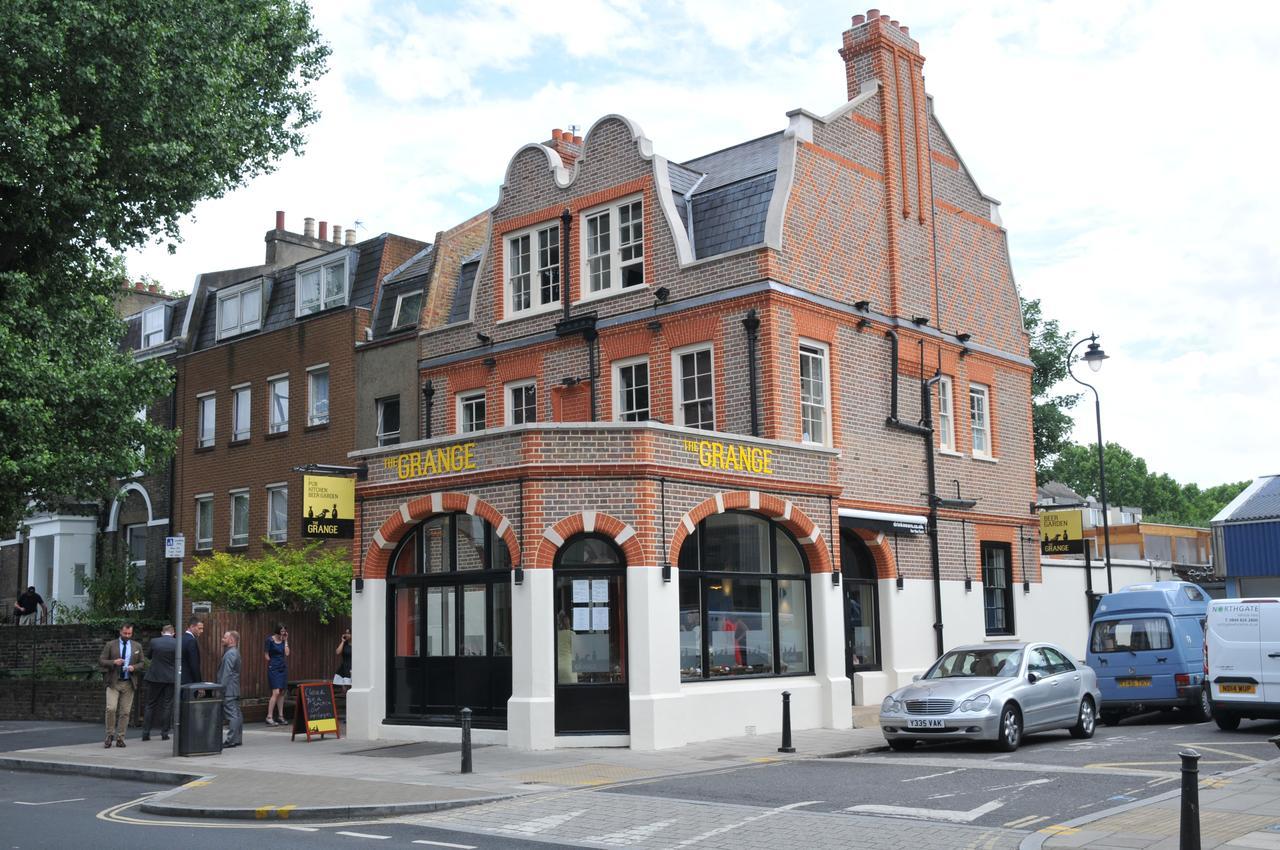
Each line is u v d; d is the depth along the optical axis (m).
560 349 23.47
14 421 18.39
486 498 17.70
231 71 20.67
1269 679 17.73
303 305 30.06
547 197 24.14
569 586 17.17
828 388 21.75
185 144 19.92
